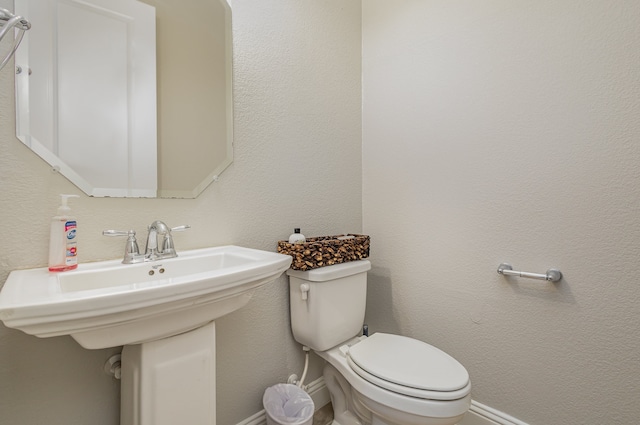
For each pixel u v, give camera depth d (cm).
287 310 139
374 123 174
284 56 140
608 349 103
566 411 111
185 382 80
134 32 100
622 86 100
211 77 116
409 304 158
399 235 162
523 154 121
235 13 123
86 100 90
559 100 112
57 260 78
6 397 78
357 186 177
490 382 130
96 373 90
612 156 102
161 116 105
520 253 121
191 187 111
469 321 136
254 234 129
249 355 125
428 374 98
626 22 100
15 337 79
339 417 136
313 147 153
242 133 125
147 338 70
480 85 132
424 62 151
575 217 109
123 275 83
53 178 84
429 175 150
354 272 136
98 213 91
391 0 166
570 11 110
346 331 134
